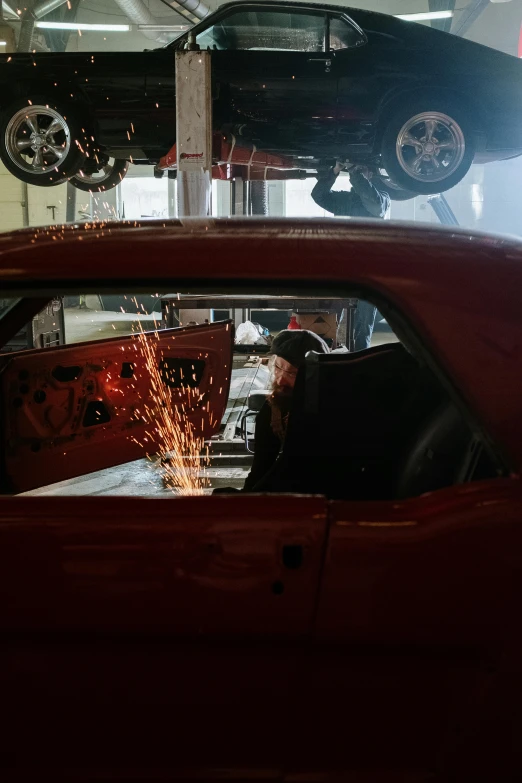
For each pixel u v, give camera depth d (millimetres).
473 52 6164
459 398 1271
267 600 1202
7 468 2646
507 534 1188
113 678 1240
